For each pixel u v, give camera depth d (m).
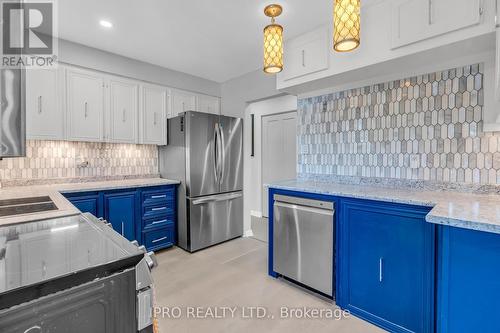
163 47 2.78
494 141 1.76
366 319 1.83
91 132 2.81
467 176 1.86
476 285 1.20
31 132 2.45
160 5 2.01
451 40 1.59
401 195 1.77
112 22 2.26
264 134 4.62
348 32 1.29
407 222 1.63
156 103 3.33
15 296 0.60
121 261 0.77
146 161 3.53
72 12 2.10
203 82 3.81
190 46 2.75
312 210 2.12
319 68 2.30
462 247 1.23
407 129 2.14
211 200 3.30
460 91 1.88
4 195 1.96
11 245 0.88
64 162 2.88
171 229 3.24
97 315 0.74
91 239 0.96
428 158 2.04
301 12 2.07
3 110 0.94
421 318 1.58
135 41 2.63
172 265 2.73
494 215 1.24
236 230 3.63
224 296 2.13
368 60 1.98
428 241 1.54
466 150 1.87
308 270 2.16
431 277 1.53
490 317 1.17
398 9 1.80
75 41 2.64
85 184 2.82
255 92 3.49
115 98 2.99
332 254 2.00
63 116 2.62
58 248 0.86
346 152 2.52
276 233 2.40
